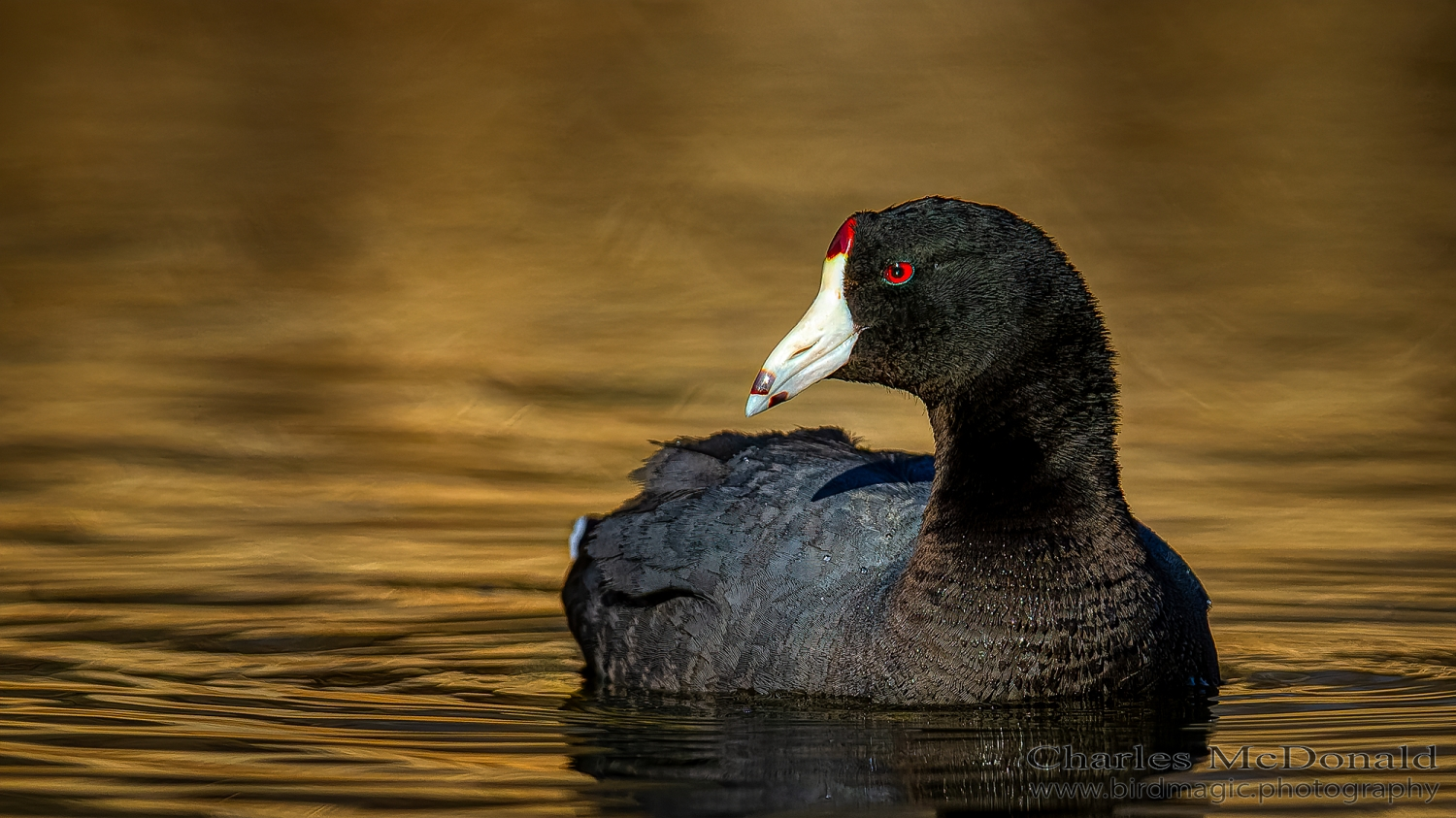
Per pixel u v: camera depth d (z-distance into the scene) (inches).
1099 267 872.9
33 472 555.8
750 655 355.9
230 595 439.8
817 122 1206.3
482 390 667.4
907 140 1151.6
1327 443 592.7
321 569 462.9
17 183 1065.5
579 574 396.8
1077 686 331.9
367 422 623.5
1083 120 1200.8
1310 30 1427.2
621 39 1454.2
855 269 346.9
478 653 398.9
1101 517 338.3
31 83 1314.0
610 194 1048.2
